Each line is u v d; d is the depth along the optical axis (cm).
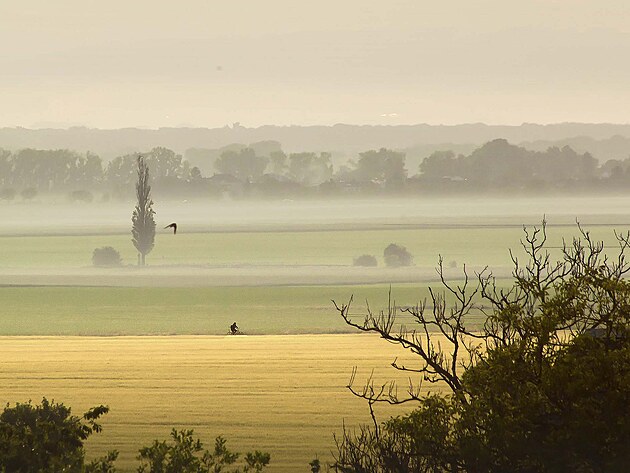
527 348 4331
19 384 13675
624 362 4084
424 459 4497
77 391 13138
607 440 4025
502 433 4147
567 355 4150
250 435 10206
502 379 4303
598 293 4438
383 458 4572
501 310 4578
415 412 4591
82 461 5138
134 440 9938
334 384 13262
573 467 4075
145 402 12244
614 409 4012
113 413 11538
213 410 11650
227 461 5091
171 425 10806
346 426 10525
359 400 12106
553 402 4162
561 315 4381
